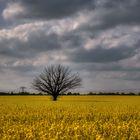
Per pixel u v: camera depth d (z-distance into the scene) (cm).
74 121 1584
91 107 2542
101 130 1261
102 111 2145
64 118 1744
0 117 1759
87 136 1106
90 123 1487
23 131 1177
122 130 1211
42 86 5850
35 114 1922
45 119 1694
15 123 1539
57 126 1280
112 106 2711
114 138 1087
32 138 1080
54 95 5812
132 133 1146
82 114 1902
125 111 2134
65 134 1123
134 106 2708
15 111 2141
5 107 2567
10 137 1084
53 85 5828
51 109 2339
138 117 1830
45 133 1120
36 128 1257
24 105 2861
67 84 5866
